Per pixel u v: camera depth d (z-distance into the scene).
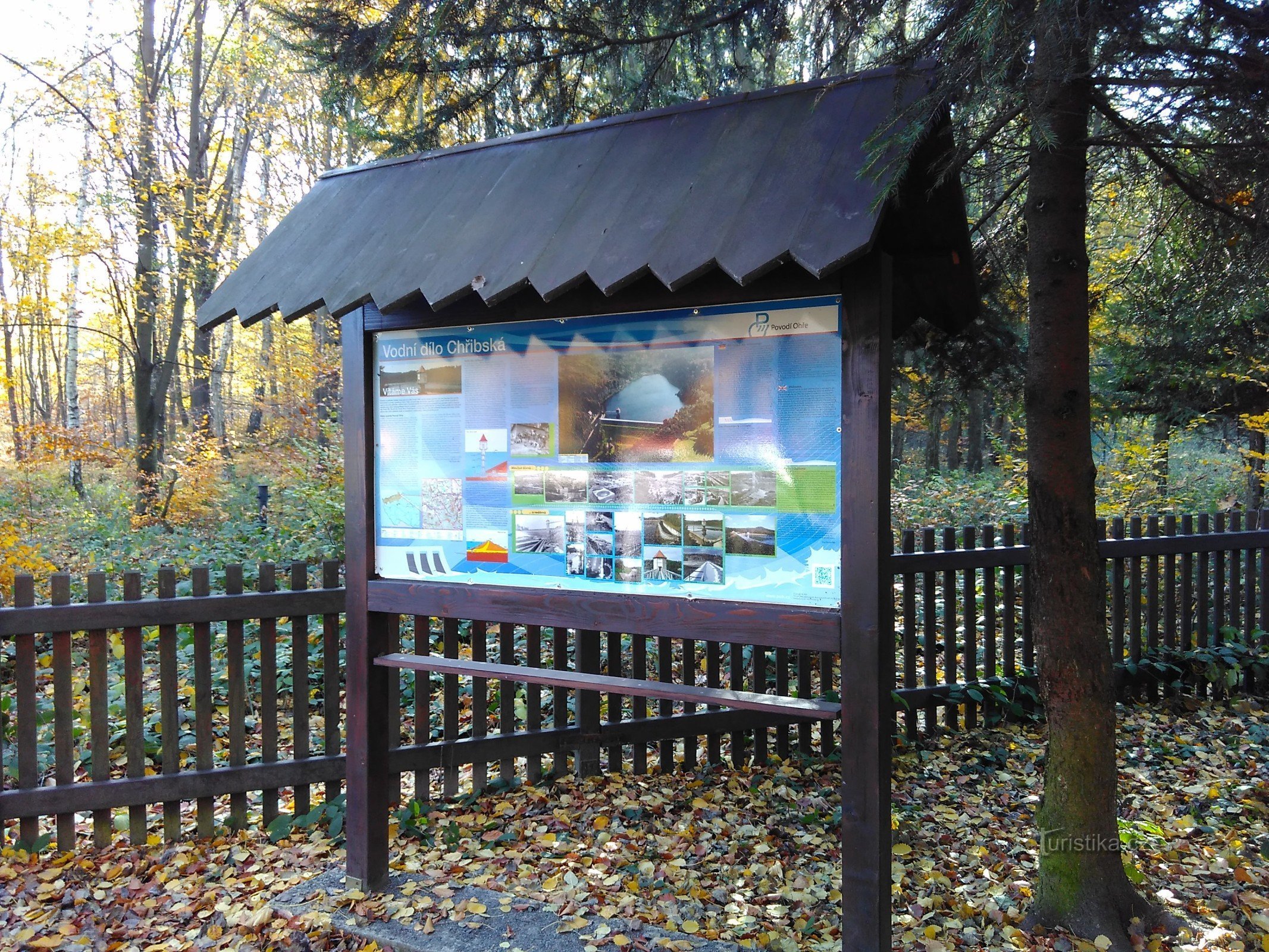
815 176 2.27
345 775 3.69
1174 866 3.14
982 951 2.64
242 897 3.01
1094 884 2.74
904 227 2.93
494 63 4.70
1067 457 2.78
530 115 5.14
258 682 4.95
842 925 2.38
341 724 4.60
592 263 2.35
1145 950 2.61
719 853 3.36
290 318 2.83
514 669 2.79
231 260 13.63
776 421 2.42
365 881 3.02
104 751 3.42
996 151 3.70
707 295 2.46
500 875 3.16
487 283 2.48
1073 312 2.76
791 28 4.21
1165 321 5.18
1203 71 2.56
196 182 12.57
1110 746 2.79
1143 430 9.31
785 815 3.72
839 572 2.34
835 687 5.11
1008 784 4.00
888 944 2.30
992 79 2.17
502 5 4.27
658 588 2.60
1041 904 2.81
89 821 3.69
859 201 2.12
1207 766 4.09
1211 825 3.46
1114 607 5.03
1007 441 9.92
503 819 3.67
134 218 12.09
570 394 2.74
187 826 3.65
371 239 2.95
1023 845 3.40
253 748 4.27
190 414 15.03
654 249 2.29
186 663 5.25
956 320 3.80
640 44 4.68
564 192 2.69
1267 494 8.02
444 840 3.45
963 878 3.14
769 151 2.43
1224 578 5.37
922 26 3.11
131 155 12.41
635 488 2.64
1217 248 3.70
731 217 2.27
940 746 4.48
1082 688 2.78
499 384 2.86
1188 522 5.21
